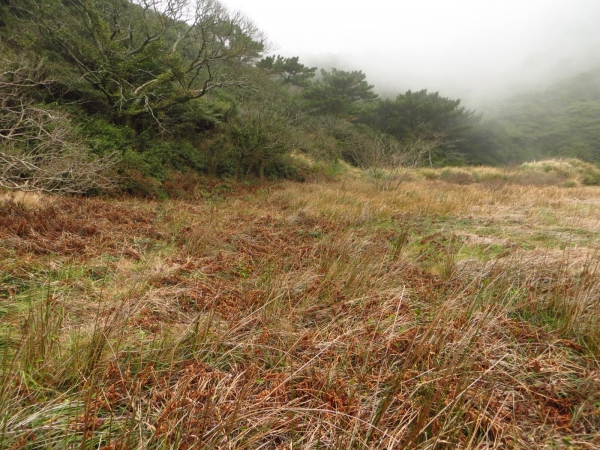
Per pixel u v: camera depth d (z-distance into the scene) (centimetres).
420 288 357
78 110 1113
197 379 219
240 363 241
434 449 166
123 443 161
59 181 716
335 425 183
